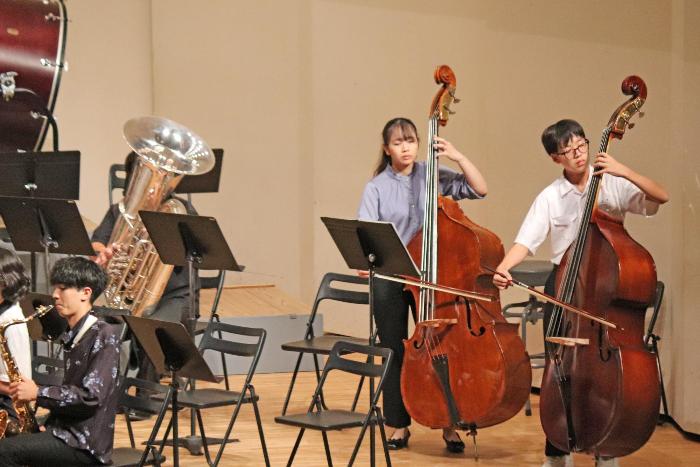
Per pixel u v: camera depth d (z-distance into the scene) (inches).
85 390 369.1
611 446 408.8
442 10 765.3
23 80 667.4
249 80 862.5
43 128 684.1
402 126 498.0
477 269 459.5
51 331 469.1
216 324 477.7
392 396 499.5
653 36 570.9
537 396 636.1
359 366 429.4
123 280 546.0
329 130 832.9
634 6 583.5
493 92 681.0
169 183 543.5
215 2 861.8
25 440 369.1
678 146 546.0
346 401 610.2
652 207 436.1
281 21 856.9
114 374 376.5
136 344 546.6
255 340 692.1
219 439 509.0
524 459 485.7
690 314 534.6
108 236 580.1
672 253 557.0
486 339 454.9
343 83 824.3
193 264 480.7
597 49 608.1
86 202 864.9
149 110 876.0
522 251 453.7
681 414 540.1
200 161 537.3
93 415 374.3
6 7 665.0
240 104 864.3
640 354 406.0
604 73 603.8
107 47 864.9
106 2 864.3
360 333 829.2
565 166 447.2
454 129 754.2
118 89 868.0
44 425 388.8
